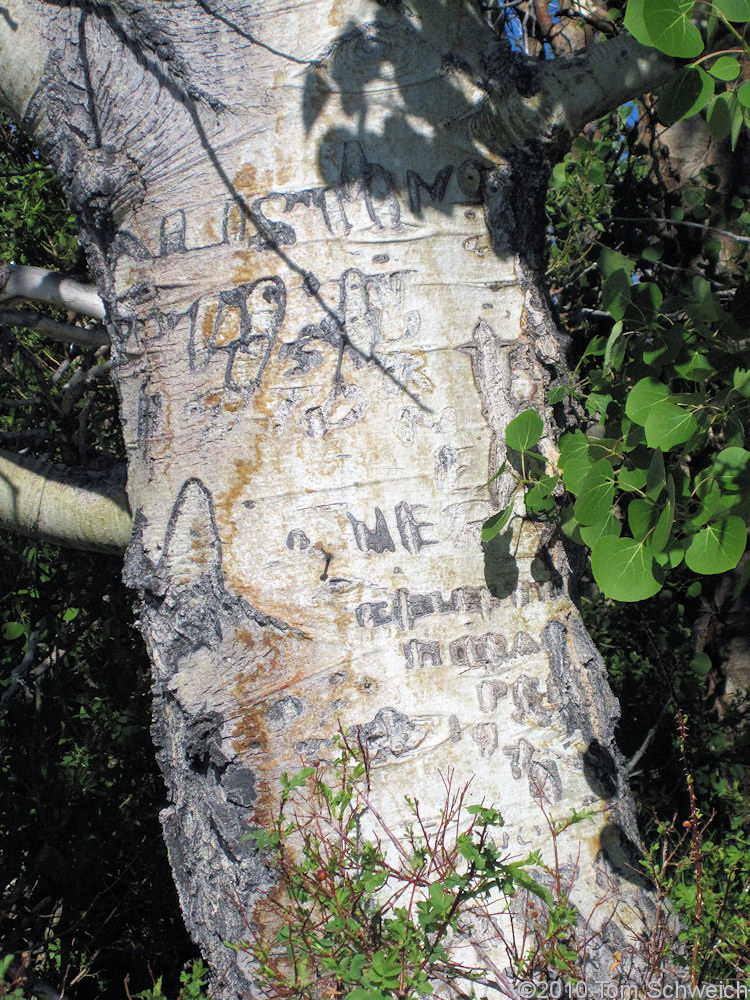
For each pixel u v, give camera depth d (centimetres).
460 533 169
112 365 184
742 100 143
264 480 167
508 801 166
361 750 157
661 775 414
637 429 167
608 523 166
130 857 378
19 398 348
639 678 421
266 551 167
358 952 137
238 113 170
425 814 162
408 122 172
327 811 162
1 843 342
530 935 158
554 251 353
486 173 177
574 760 172
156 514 174
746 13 137
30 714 352
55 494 230
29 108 186
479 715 167
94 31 178
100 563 353
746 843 220
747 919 165
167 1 173
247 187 169
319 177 169
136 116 175
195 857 173
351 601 166
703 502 153
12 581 337
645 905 168
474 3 184
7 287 233
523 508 174
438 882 132
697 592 426
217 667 168
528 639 172
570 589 183
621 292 182
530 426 162
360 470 167
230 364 169
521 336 178
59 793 348
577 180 342
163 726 179
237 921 163
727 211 412
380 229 169
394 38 172
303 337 167
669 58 188
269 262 168
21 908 351
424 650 166
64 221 349
